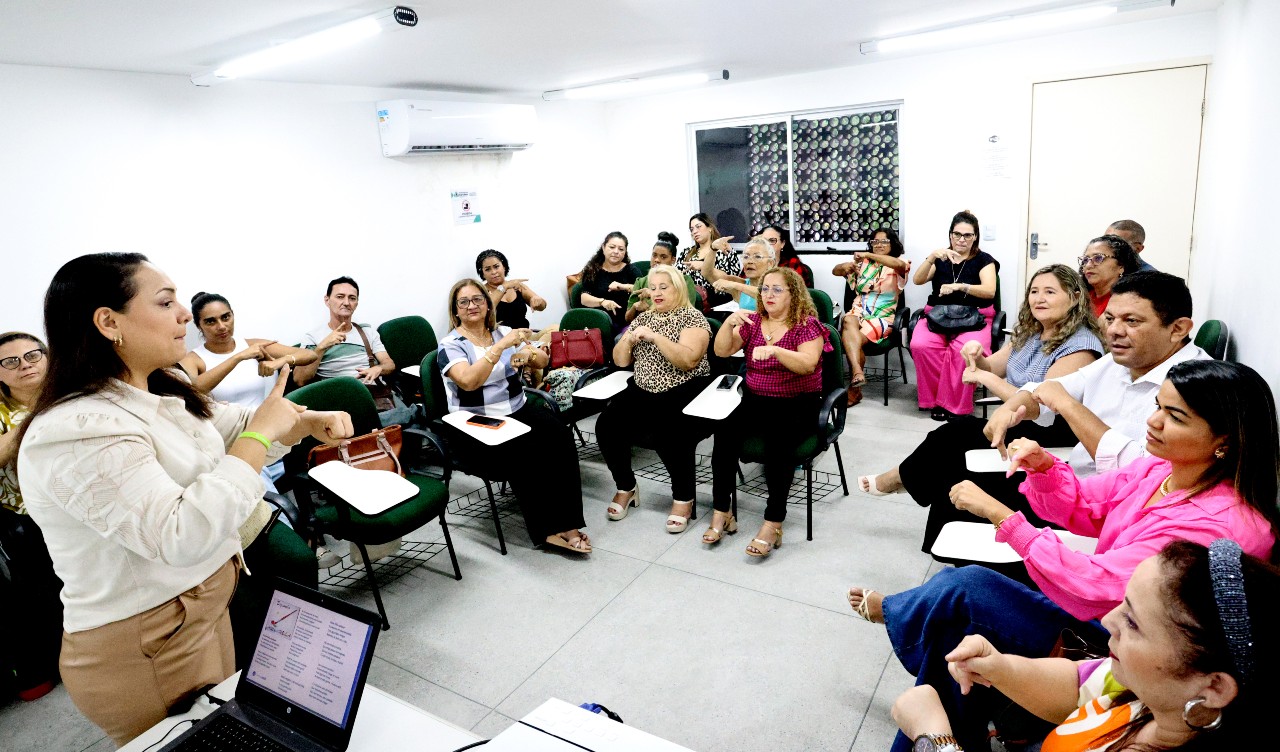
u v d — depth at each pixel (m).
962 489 1.70
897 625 1.83
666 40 4.02
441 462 2.99
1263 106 2.67
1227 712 0.82
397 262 5.03
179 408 1.39
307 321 4.52
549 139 6.11
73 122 3.41
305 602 1.31
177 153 3.81
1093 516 1.80
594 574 3.04
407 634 2.69
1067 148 4.91
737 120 6.12
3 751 2.24
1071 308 2.68
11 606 2.38
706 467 4.09
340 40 3.02
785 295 3.17
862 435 4.47
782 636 2.54
